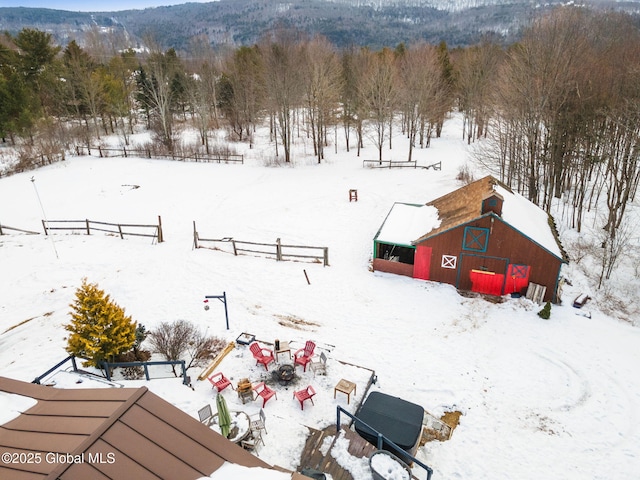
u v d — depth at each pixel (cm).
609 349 1700
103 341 1337
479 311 1945
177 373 1448
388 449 1173
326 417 1295
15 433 727
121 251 2397
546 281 1981
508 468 1222
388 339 1742
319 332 1767
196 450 745
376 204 3244
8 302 1877
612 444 1301
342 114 5894
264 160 4669
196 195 3488
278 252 2334
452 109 6950
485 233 1994
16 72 5209
